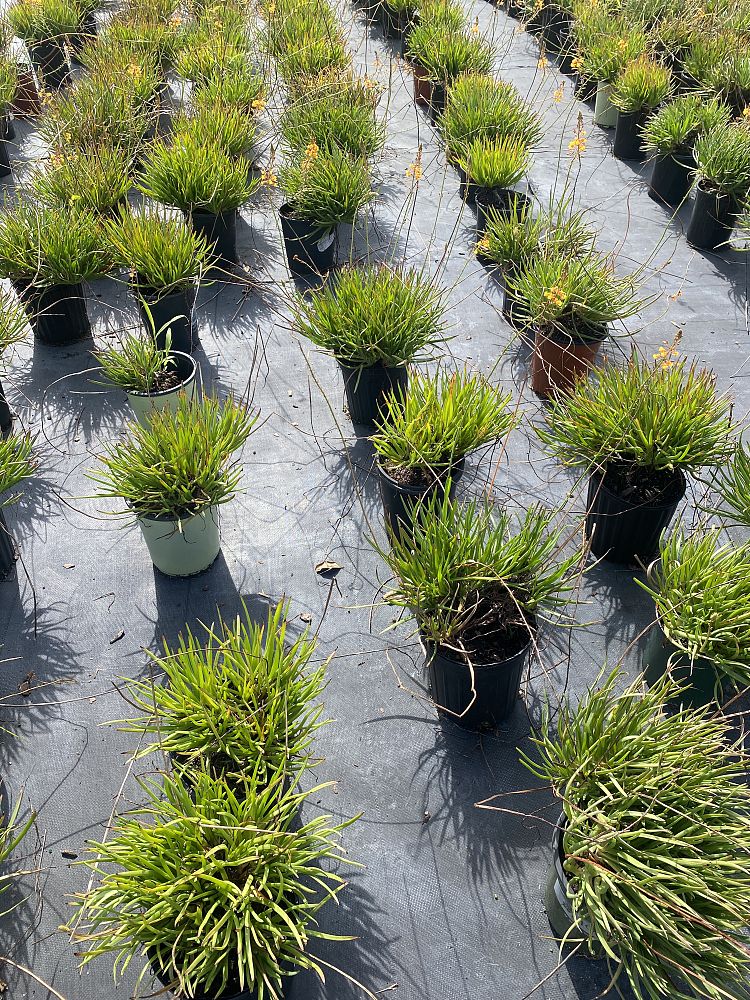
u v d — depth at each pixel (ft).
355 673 4.65
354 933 3.62
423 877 3.80
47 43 11.38
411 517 4.35
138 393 5.74
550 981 3.46
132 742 4.38
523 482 5.72
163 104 10.78
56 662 4.77
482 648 4.08
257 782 3.33
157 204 8.59
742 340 6.96
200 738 3.56
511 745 4.29
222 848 3.12
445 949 3.57
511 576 4.13
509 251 6.81
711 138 7.70
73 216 6.90
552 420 5.27
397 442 4.95
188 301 6.61
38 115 10.55
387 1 12.09
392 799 4.09
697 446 4.72
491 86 8.88
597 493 4.96
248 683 3.72
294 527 5.49
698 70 9.74
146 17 11.25
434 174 9.23
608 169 9.43
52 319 6.91
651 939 3.06
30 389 6.70
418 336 5.75
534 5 11.96
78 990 3.53
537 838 3.92
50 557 5.38
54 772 4.27
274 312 7.39
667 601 4.09
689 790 3.26
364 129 8.32
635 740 3.36
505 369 6.67
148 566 5.31
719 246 7.96
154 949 3.11
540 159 9.55
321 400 6.49
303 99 8.70
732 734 4.19
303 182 7.34
